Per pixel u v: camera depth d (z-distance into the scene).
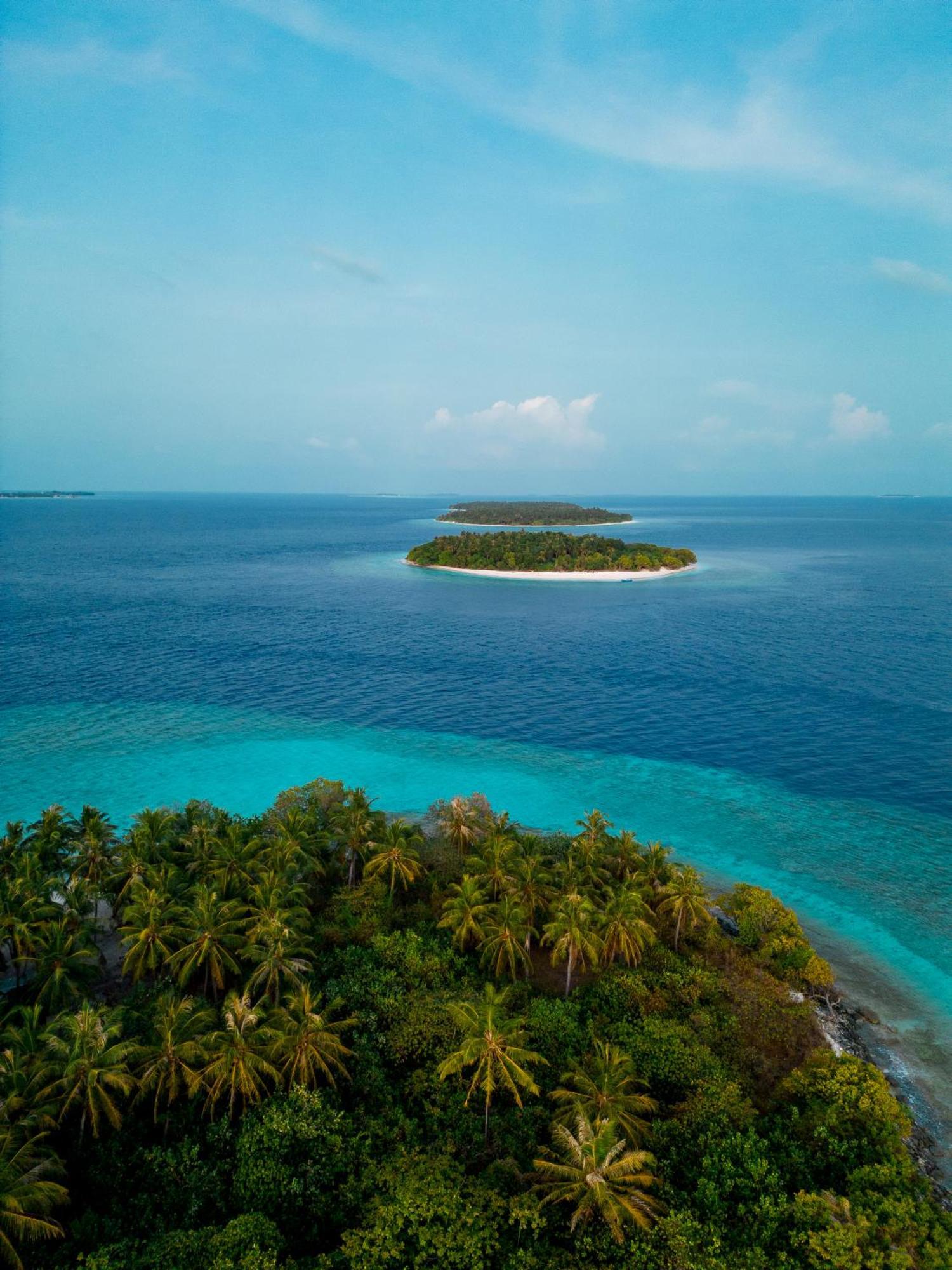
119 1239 30.89
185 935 45.53
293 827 59.22
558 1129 33.31
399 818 78.25
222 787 85.94
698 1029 44.31
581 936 46.34
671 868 56.38
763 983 49.53
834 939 59.59
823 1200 31.67
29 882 48.41
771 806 82.94
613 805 83.12
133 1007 43.22
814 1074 40.62
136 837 54.91
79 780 86.88
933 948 58.56
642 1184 32.19
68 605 194.12
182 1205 32.66
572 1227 30.48
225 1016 38.56
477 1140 36.41
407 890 58.31
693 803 83.69
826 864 71.25
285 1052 37.28
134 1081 34.88
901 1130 37.56
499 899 53.41
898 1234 30.66
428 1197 31.66
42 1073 33.59
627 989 47.47
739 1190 33.56
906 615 186.25
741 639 160.25
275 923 44.25
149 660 139.88
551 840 65.88
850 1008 50.94
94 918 50.06
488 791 86.62
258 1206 32.38
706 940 54.44
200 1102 37.94
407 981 47.12
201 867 53.25
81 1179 33.66
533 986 49.72
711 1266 28.91
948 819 80.06
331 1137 34.69
